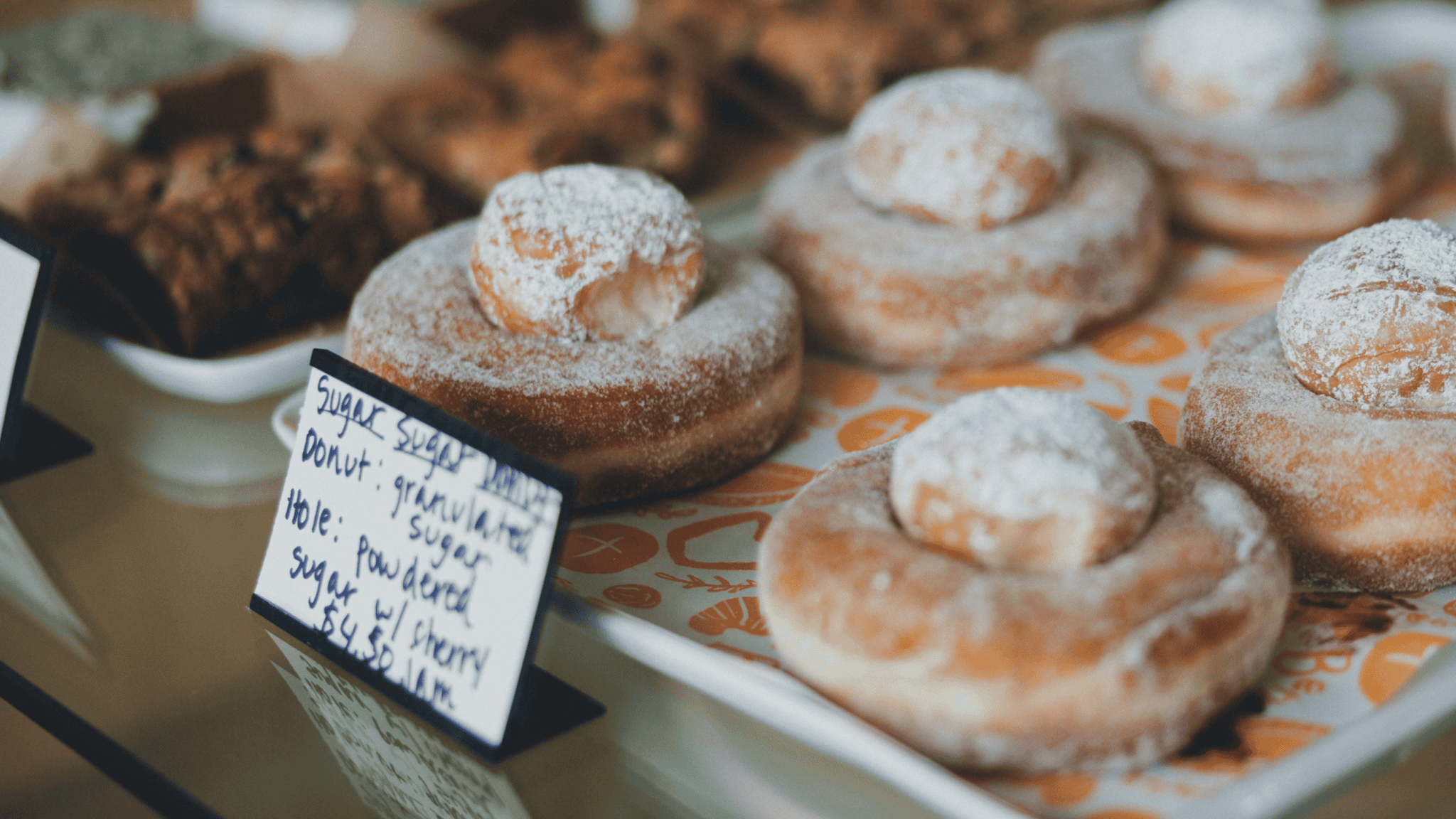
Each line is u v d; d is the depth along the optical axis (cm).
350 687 36
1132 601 34
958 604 34
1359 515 38
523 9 64
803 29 60
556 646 38
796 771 35
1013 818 33
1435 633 37
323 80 60
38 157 53
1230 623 34
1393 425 38
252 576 40
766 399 43
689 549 41
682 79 58
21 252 42
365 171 51
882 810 34
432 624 35
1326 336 38
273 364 45
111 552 41
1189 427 40
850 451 44
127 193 50
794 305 45
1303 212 50
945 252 46
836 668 35
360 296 44
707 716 36
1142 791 34
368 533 36
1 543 41
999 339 46
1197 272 50
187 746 36
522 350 41
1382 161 50
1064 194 48
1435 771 34
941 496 35
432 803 35
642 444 41
